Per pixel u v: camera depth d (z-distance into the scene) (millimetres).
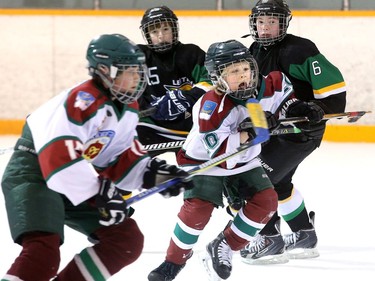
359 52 22875
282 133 11055
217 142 9727
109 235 8242
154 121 13266
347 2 23766
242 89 9789
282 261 11938
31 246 7664
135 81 8023
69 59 23828
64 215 8195
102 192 7855
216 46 9891
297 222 12188
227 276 10289
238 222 10219
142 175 8664
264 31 11992
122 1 24641
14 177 8055
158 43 13016
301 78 12133
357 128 23000
